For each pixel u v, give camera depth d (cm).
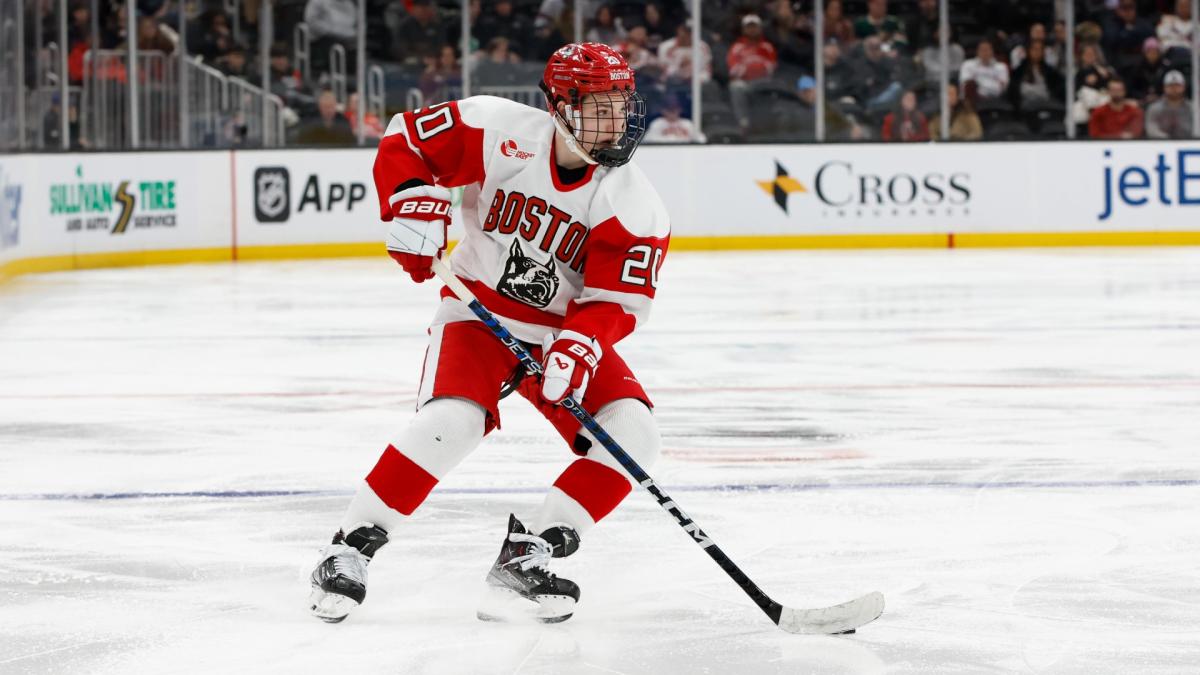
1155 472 827
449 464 543
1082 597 580
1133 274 2095
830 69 2853
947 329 1499
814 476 820
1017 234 2650
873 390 1127
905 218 2636
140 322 1598
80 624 545
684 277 2094
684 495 772
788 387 1143
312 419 1007
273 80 2753
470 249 571
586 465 552
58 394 1120
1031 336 1444
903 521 712
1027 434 945
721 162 2606
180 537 682
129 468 845
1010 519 716
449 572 621
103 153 2306
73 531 695
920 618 553
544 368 529
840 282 2011
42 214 2194
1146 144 2647
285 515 728
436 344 559
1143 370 1223
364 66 2791
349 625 545
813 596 586
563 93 523
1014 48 2908
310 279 2116
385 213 547
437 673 489
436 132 547
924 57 2877
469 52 2806
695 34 2739
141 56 2614
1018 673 489
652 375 1206
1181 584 599
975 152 2638
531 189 545
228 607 568
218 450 899
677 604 575
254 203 2506
